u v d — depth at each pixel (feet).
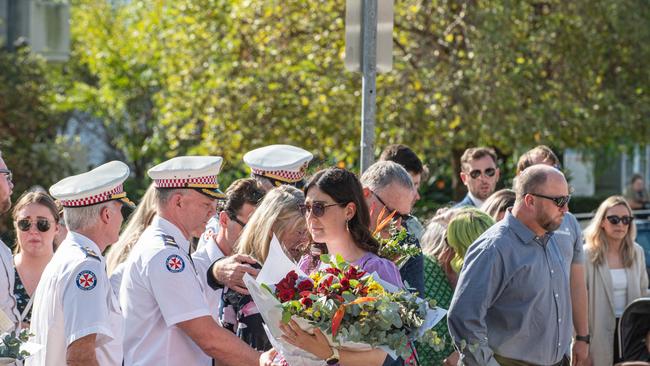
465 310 24.17
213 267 22.95
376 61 29.30
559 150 73.00
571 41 67.46
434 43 67.05
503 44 63.31
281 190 23.90
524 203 24.82
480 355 23.97
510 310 24.75
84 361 20.57
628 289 35.83
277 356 20.79
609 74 70.95
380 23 29.32
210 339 21.52
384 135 64.85
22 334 20.04
